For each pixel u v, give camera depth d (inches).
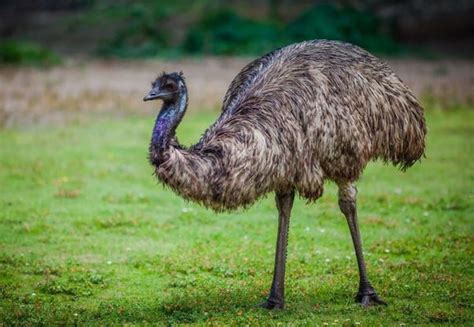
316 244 674.2
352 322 484.4
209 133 494.3
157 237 698.2
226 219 749.9
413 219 746.8
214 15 2149.4
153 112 1306.6
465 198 811.4
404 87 543.5
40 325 495.8
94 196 824.9
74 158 981.2
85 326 491.8
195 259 628.7
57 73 1724.9
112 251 658.2
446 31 2156.7
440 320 492.7
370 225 727.1
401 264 612.1
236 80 548.4
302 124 497.7
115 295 558.3
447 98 1409.9
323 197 815.7
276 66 517.3
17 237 693.9
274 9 2218.3
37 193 832.9
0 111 1277.1
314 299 535.2
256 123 487.5
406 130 536.7
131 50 2065.7
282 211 508.1
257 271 599.2
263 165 481.7
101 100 1395.2
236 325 482.6
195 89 1508.4
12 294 554.9
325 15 2073.1
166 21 2192.4
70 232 709.3
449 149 1024.9
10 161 958.4
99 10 2320.4
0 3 2413.9
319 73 509.7
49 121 1216.8
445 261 619.5
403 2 2228.1
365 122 515.2
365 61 529.0
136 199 811.4
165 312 517.0
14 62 1867.6
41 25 2274.9
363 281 527.8
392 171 924.6
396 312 508.1
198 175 472.7
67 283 580.4
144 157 997.2
